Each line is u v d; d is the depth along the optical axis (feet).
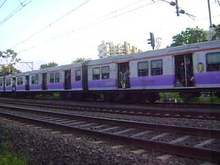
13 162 15.58
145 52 49.34
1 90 113.19
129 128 25.22
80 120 31.94
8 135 24.44
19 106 59.93
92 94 66.69
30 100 81.46
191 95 43.14
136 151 17.10
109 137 20.58
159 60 46.34
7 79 107.96
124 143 19.20
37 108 52.95
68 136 22.76
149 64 48.01
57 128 26.66
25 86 92.58
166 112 35.01
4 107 55.11
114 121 27.45
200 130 20.36
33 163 15.81
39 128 27.78
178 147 15.92
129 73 51.98
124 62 53.26
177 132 21.83
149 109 37.81
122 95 55.06
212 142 18.25
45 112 39.70
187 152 15.44
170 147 16.33
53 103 61.00
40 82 83.41
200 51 40.75
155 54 46.98
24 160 16.08
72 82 67.15
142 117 32.22
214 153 14.24
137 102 53.83
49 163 15.51
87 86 62.44
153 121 28.84
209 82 39.68
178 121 28.04
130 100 55.16
